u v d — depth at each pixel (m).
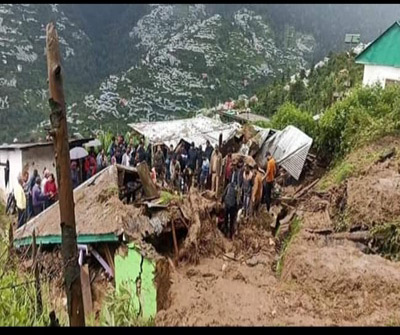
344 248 11.20
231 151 21.12
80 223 11.45
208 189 15.98
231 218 13.70
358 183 13.34
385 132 17.64
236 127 24.30
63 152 5.46
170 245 12.46
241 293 10.41
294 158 18.81
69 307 5.81
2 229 14.43
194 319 9.16
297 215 13.94
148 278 9.87
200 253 12.54
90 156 16.77
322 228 12.48
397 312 8.85
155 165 17.20
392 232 11.20
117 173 13.48
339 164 18.20
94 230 11.11
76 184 15.67
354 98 20.73
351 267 10.18
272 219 14.50
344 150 19.05
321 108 36.19
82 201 12.36
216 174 15.35
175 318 9.24
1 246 11.23
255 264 12.34
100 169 16.83
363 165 15.47
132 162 17.33
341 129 19.88
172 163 16.73
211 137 23.03
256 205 14.58
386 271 9.93
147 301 9.80
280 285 10.73
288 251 11.66
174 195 14.03
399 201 11.87
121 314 9.12
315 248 11.28
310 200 14.89
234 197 13.62
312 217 13.52
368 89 21.09
